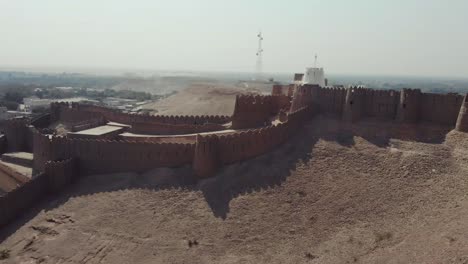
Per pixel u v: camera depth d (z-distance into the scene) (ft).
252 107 176.65
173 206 122.01
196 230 110.73
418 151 124.98
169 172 138.92
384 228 98.32
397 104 144.46
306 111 154.40
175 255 103.04
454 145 123.95
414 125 137.69
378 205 106.93
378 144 133.18
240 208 115.85
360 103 148.77
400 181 113.91
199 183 131.23
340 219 105.40
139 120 211.00
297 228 105.50
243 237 105.70
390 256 86.58
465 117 126.82
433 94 139.03
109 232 115.34
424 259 81.66
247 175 129.29
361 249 92.58
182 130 189.37
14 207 131.13
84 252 109.40
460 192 104.06
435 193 106.22
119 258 105.29
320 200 113.60
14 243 117.80
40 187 141.49
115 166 149.59
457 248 81.05
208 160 133.28
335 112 157.07
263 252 99.60
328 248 95.91
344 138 139.95
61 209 130.62
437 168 115.65
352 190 114.52
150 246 107.55
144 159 145.89
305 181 122.21
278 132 141.49
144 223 116.78
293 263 93.45
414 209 102.47
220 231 108.88
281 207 113.80
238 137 137.69
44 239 117.60
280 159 134.72
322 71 211.82
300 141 142.82
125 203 127.03
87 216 124.16
